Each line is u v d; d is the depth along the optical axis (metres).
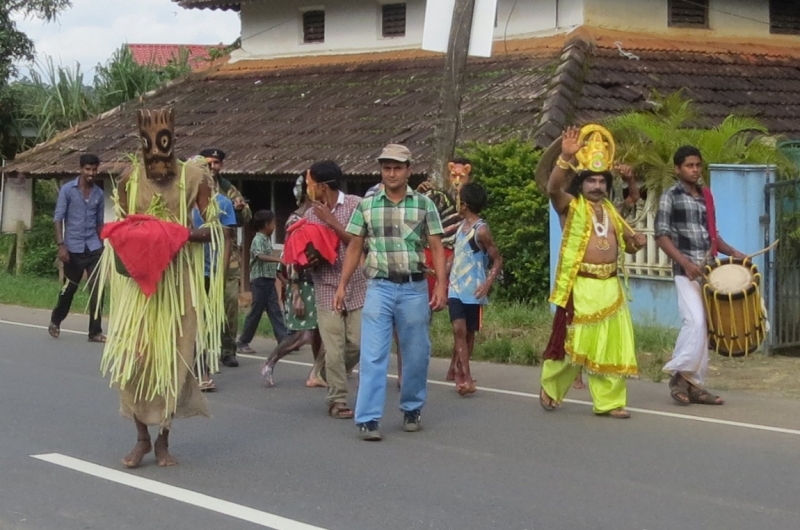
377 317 7.66
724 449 7.32
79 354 11.79
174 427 8.20
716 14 19.12
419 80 18.84
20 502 6.21
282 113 19.36
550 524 5.74
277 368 10.92
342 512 5.98
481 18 12.18
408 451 7.38
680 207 8.59
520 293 14.26
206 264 9.65
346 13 21.09
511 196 13.95
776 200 10.94
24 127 27.05
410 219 7.64
